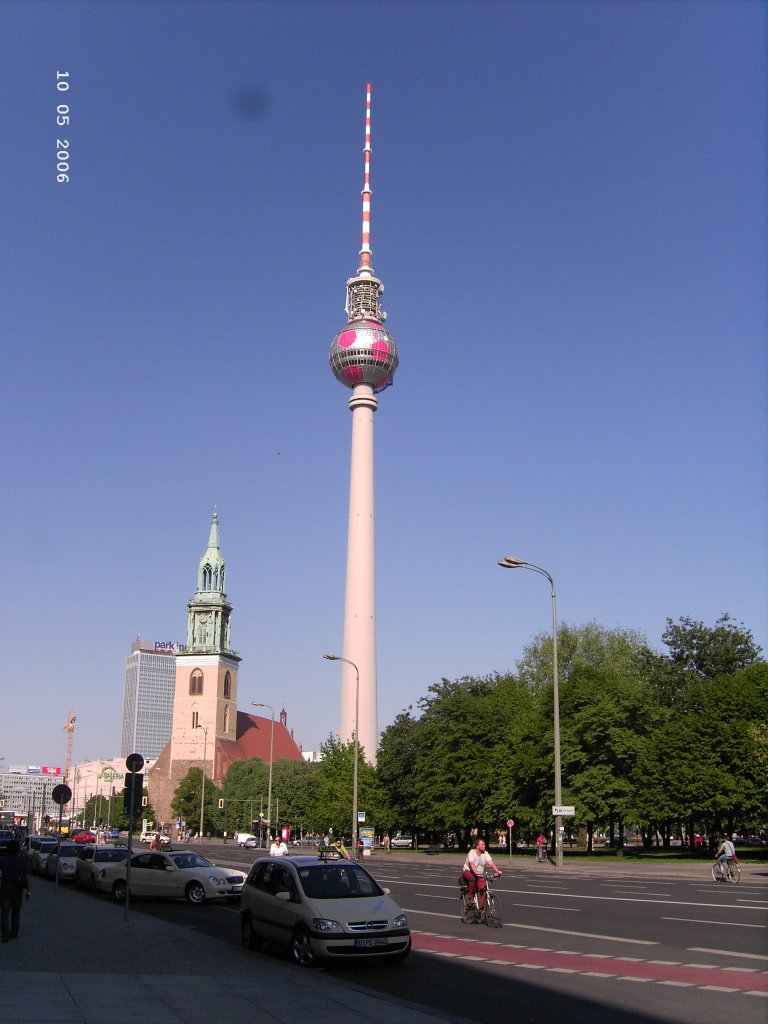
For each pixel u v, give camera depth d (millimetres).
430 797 90812
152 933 23297
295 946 18578
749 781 69000
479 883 25797
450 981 16969
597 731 72812
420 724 104938
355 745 72500
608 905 30672
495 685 106688
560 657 104688
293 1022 12625
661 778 71062
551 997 15445
